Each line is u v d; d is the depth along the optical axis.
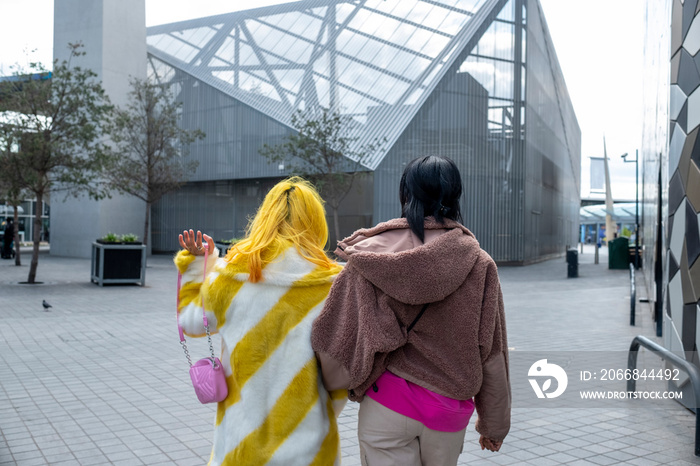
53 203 28.58
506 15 27.78
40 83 14.76
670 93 5.62
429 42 27.97
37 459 3.83
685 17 5.10
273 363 1.84
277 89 29.06
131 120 22.55
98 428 4.48
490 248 27.33
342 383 1.84
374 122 26.16
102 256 15.31
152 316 10.51
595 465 3.83
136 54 28.25
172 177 22.81
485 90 27.22
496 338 1.77
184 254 2.02
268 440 1.81
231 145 29.58
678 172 5.23
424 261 1.66
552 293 15.49
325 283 1.88
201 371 1.87
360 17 30.19
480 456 4.02
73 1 27.25
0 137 14.19
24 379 5.99
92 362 6.82
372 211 26.44
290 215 1.98
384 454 1.76
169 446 4.11
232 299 1.87
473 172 26.91
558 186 39.34
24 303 11.95
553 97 36.78
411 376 1.72
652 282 11.33
